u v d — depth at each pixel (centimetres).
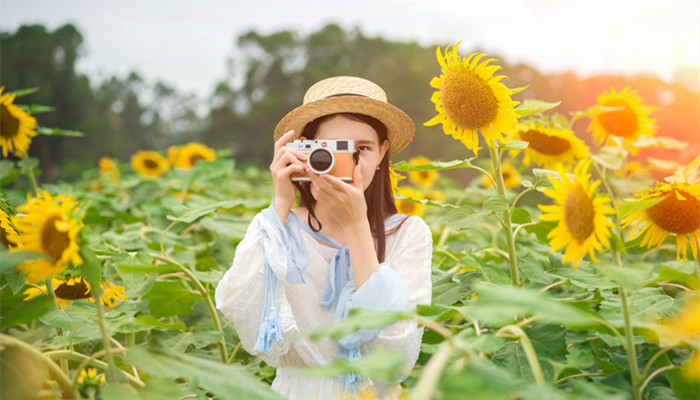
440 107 200
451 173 1977
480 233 327
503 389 94
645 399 154
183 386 178
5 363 118
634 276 118
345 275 179
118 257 212
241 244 183
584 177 129
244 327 175
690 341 129
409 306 177
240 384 118
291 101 4000
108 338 126
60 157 3966
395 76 3388
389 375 92
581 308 148
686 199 162
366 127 190
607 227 127
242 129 4134
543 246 260
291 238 183
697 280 124
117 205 380
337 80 204
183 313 223
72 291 189
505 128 182
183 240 316
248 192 578
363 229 174
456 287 192
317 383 175
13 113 279
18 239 132
